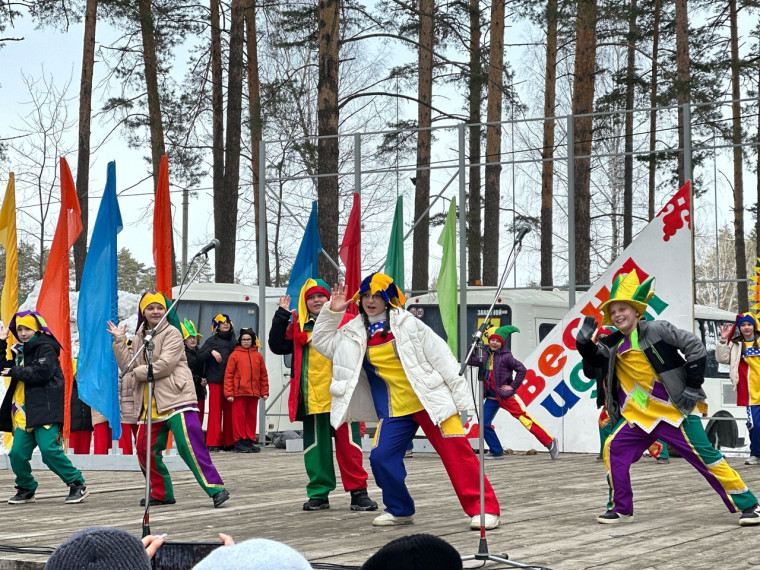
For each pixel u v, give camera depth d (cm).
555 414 1509
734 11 2700
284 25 2670
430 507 867
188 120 2819
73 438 1413
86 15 2398
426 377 720
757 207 3058
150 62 2583
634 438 757
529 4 2508
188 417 876
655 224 1460
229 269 2567
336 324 746
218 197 2862
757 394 1398
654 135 2922
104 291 1310
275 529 741
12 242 1340
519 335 1845
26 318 946
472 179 2848
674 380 738
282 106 2734
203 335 2008
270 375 2000
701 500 907
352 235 1060
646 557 603
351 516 816
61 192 1305
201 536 706
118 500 965
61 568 232
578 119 2325
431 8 2552
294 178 1772
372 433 1959
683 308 1438
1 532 748
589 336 758
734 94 2827
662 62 2783
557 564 580
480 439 618
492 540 673
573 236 1581
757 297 1445
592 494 970
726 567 570
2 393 1466
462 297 1641
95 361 1298
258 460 1476
